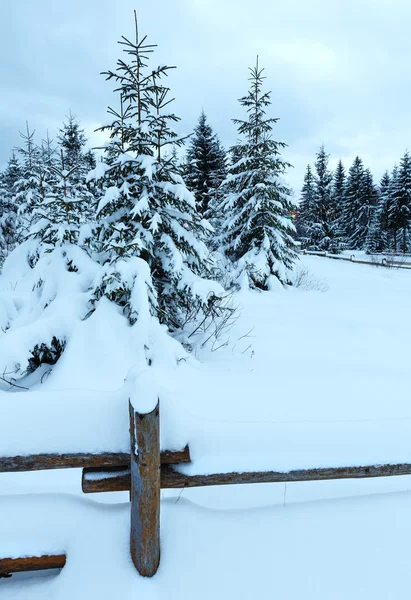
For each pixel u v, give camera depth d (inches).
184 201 199.9
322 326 289.3
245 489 82.7
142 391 51.4
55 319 154.1
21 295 211.8
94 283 168.9
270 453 61.7
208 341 235.3
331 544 61.0
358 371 192.7
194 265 224.4
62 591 52.3
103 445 55.4
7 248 538.9
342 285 570.9
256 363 202.8
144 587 52.7
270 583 54.5
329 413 132.6
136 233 195.3
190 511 65.2
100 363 140.0
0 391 140.9
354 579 55.6
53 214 197.2
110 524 59.9
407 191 1344.7
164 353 155.8
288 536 62.0
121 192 194.1
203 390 143.0
